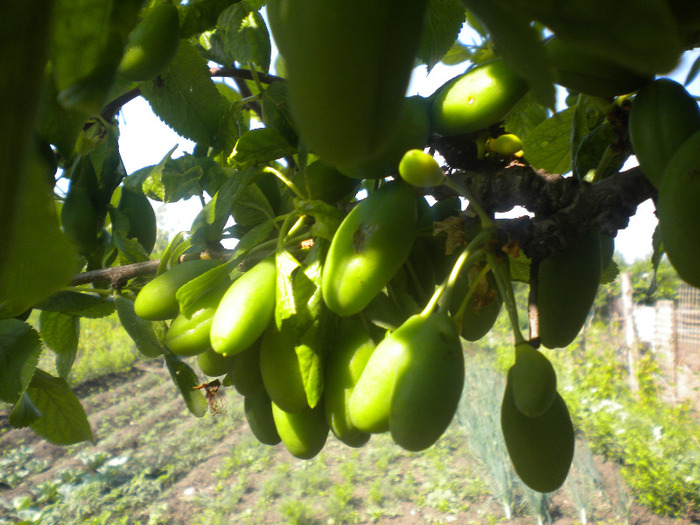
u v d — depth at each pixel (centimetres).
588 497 113
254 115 32
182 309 16
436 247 18
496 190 15
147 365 218
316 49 5
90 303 23
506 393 14
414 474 128
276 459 139
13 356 19
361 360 15
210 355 18
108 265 26
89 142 24
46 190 7
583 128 18
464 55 31
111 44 6
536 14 5
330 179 17
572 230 14
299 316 15
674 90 13
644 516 111
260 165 19
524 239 14
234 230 22
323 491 123
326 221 16
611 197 14
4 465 133
